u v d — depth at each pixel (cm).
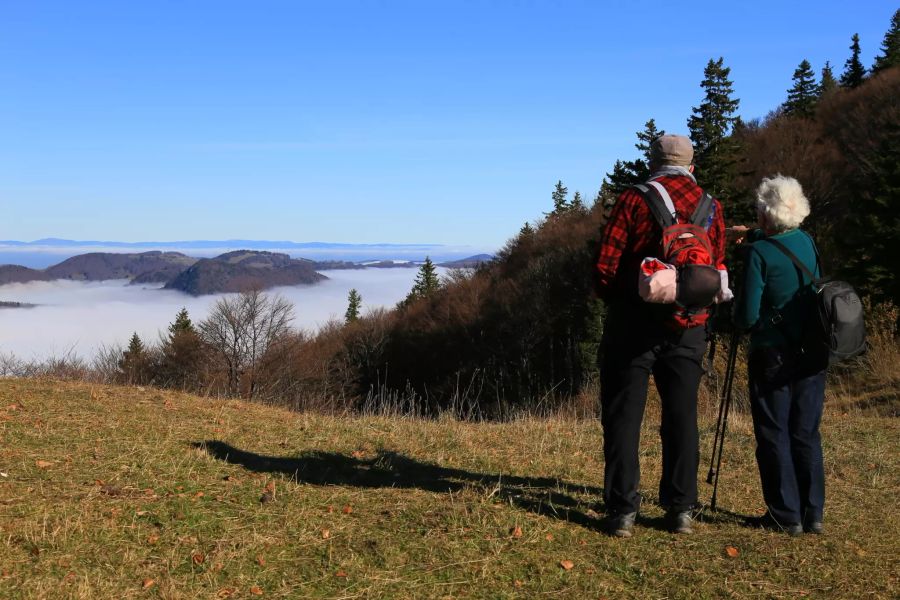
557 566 324
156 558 310
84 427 514
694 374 353
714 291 327
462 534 351
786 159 4109
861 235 2544
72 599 270
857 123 4094
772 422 375
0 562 293
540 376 3541
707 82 3388
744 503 435
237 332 3416
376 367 4459
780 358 373
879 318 1386
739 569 325
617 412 358
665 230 337
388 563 317
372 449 535
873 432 652
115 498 372
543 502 407
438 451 539
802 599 298
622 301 351
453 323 4228
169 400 672
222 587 289
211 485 408
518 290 4003
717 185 3369
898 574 324
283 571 306
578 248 3962
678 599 298
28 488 374
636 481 360
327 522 360
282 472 449
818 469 375
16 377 745
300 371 3619
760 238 386
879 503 441
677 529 365
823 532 374
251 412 661
